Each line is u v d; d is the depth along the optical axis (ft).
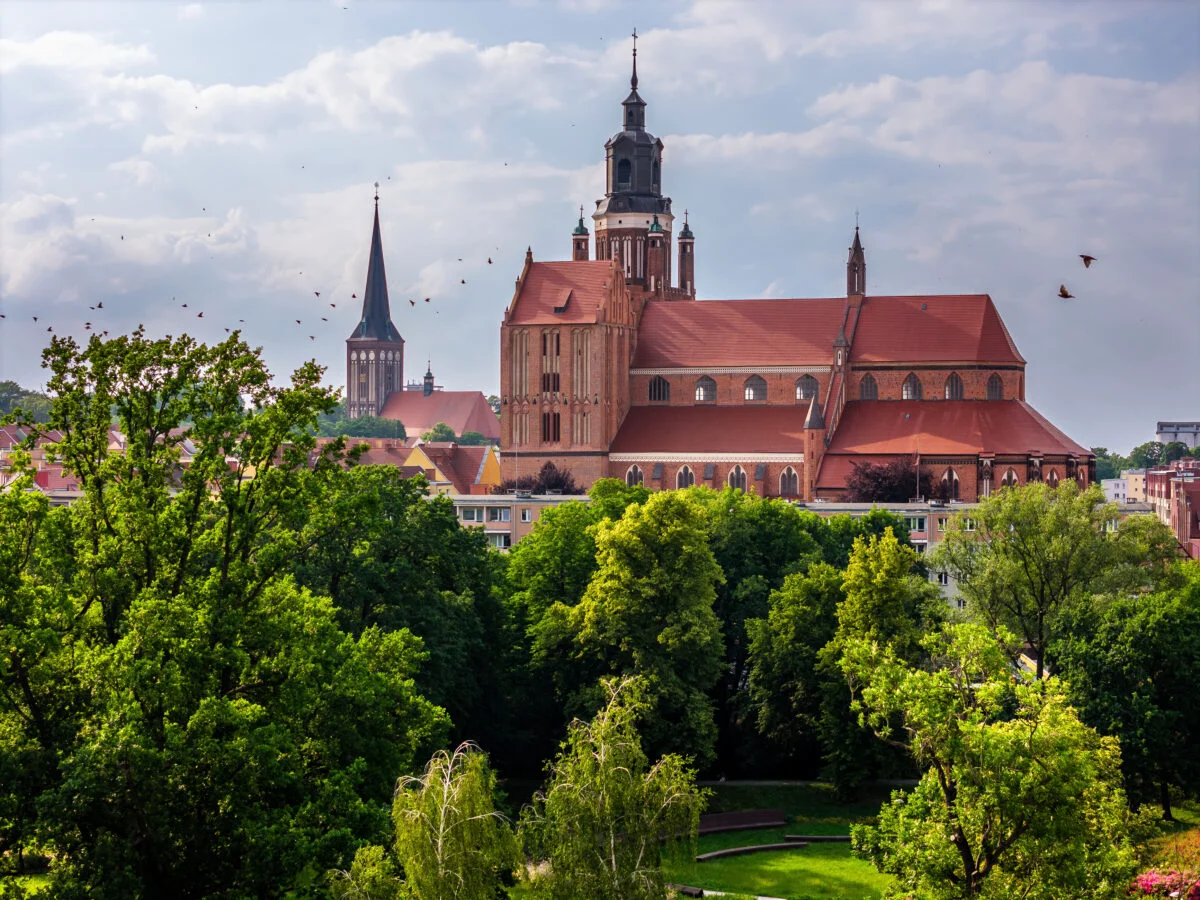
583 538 373.20
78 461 203.72
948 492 637.30
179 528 201.87
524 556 381.19
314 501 208.23
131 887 172.45
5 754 176.96
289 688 197.67
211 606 193.16
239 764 181.98
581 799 178.70
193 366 210.38
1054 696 179.01
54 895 172.65
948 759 179.32
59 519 202.59
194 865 184.34
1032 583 369.50
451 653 293.23
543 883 180.45
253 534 201.98
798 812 330.75
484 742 337.31
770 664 350.23
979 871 178.09
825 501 640.17
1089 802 184.55
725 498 422.00
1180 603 307.17
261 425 203.62
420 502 312.29
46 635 181.98
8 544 191.52
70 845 179.22
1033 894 174.50
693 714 314.55
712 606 395.34
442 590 318.04
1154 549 408.87
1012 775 172.45
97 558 194.29
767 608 385.91
